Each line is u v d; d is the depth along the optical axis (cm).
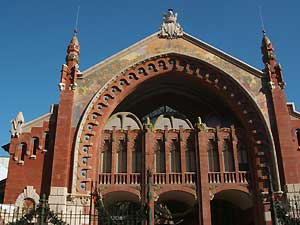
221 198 4034
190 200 3844
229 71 4003
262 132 3766
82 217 3400
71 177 3528
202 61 4047
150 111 4434
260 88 3922
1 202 4125
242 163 3794
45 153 3684
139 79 4019
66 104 3812
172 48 4116
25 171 3609
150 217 2286
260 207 3534
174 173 3716
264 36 4209
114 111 4278
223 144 3856
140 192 3628
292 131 3738
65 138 3669
